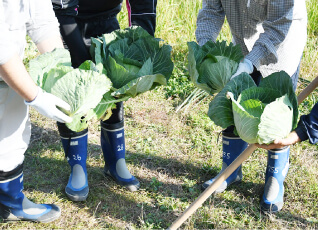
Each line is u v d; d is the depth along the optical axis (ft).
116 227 10.33
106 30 11.15
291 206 11.26
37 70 8.11
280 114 7.56
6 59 7.32
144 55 9.70
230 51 9.53
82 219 10.57
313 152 13.56
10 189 9.86
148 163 12.96
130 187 11.63
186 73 18.10
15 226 10.23
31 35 9.32
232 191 11.75
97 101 8.13
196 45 9.46
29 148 13.39
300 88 17.15
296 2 10.22
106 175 12.23
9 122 9.19
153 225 10.40
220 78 8.91
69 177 11.69
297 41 10.43
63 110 8.07
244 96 8.18
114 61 8.70
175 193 11.68
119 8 11.34
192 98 15.97
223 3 10.41
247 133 7.84
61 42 9.56
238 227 10.41
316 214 10.93
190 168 12.72
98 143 13.89
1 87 8.70
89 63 8.48
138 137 14.12
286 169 11.20
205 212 10.76
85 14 10.66
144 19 11.33
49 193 11.39
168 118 15.25
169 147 13.71
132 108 15.62
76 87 7.88
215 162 12.92
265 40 9.50
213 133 14.40
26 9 8.58
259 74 10.84
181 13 22.00
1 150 9.36
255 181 12.20
